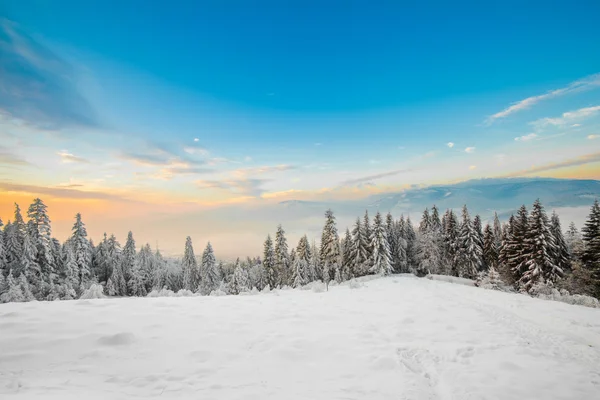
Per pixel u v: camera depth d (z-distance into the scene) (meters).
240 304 13.94
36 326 8.45
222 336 9.10
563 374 7.06
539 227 32.66
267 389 6.17
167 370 6.78
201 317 10.88
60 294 39.09
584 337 9.57
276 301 15.51
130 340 8.12
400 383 6.66
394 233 56.94
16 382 5.64
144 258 62.94
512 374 7.09
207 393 5.84
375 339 9.51
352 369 7.35
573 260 35.50
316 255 66.25
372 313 13.14
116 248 57.44
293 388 6.29
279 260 53.28
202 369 6.94
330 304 15.19
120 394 5.53
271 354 8.04
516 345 8.95
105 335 8.13
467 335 9.95
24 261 37.41
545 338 9.52
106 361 6.98
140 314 10.52
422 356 8.25
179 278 63.16
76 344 7.63
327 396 6.01
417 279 33.62
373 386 6.52
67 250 43.22
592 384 6.61
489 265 45.72
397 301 16.44
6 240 39.31
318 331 10.11
